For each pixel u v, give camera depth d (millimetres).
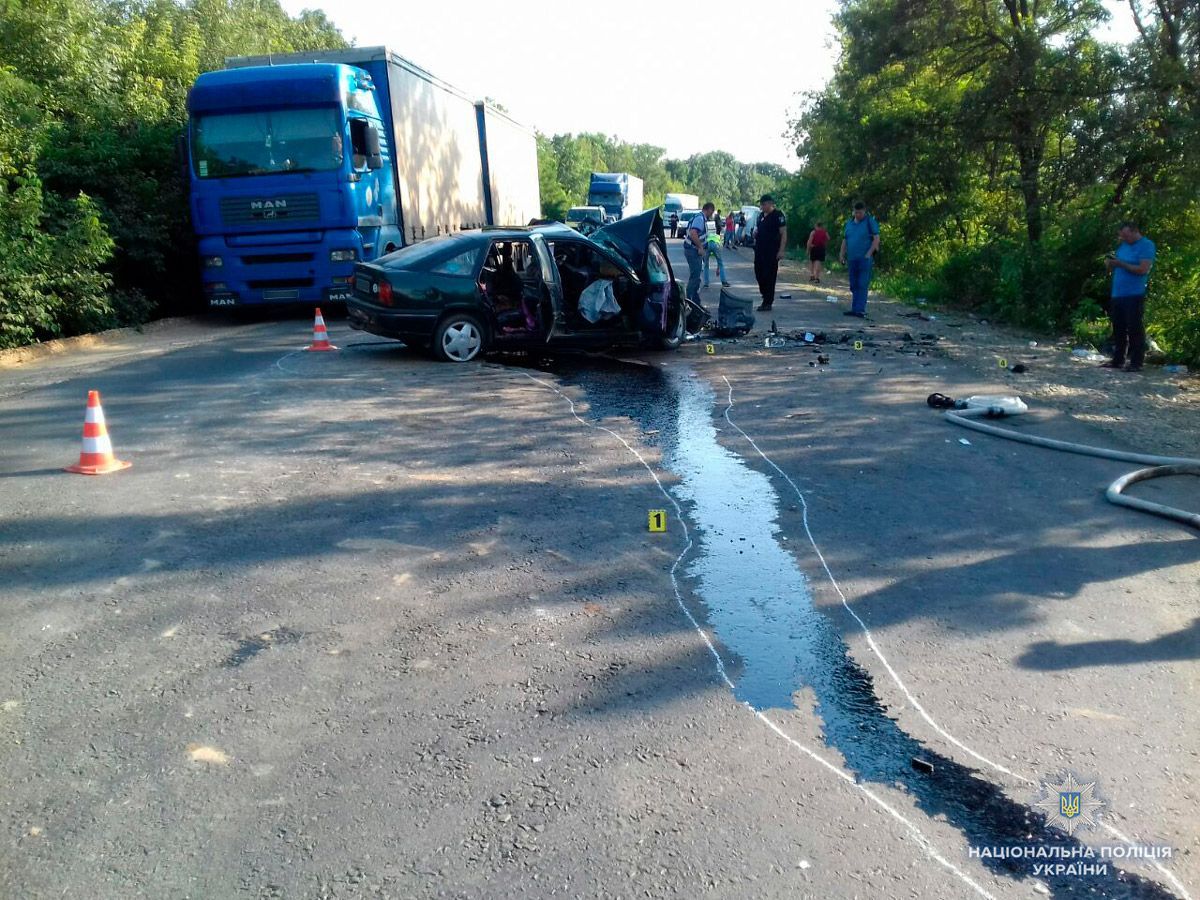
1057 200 18172
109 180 15305
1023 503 6266
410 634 4223
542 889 2703
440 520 5688
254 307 17062
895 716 3658
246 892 2678
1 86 13711
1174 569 5180
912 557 5273
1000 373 11047
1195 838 2996
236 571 4867
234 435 7547
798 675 3951
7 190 12906
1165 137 16516
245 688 3742
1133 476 6691
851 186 26078
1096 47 17484
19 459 6852
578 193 111375
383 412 8406
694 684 3850
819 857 2859
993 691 3855
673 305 12031
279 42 37781
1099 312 15109
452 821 2986
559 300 10883
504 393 9305
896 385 10133
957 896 2717
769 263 16641
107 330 13992
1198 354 11914
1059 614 4586
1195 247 15258
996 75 18750
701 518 5848
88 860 2797
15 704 3602
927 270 23781
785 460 7172
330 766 3256
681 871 2783
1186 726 3627
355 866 2785
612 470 6812
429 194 18734
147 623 4273
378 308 10562
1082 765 3365
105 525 5480
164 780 3168
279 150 14266
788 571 5039
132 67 18781
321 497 6059
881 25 21406
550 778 3211
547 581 4836
